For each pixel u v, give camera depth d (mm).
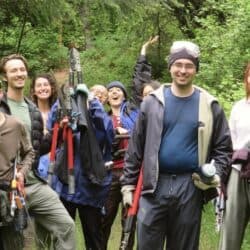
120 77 17672
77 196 6289
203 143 4766
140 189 4910
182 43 4770
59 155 6215
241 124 5801
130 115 7312
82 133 6215
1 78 5914
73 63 6469
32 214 5789
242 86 10336
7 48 13656
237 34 11953
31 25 13281
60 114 6172
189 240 4875
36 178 5676
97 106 6352
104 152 6523
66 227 5695
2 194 5039
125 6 13586
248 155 5652
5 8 12070
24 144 5348
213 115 4805
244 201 5859
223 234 5969
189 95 4797
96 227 6504
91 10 13438
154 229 4863
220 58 11922
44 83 7176
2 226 5230
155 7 14875
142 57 8016
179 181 4793
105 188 6402
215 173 4688
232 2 12875
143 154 4930
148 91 7242
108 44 18656
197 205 4836
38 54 14984
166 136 4777
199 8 17906
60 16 12273
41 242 6098
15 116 5609
